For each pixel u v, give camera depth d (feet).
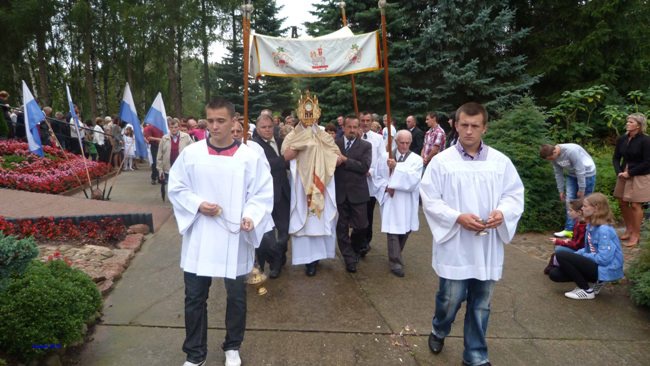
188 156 9.57
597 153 34.27
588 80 43.16
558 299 14.19
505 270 16.90
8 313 9.23
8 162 32.22
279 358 10.51
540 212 23.30
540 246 20.56
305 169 15.55
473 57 42.45
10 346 9.25
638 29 41.83
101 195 28.37
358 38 16.28
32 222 18.80
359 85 42.63
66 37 87.04
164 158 28.48
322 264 17.46
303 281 15.55
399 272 16.06
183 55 86.07
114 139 45.68
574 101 35.73
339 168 16.46
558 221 23.04
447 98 42.96
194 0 74.43
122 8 74.74
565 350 11.13
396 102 44.14
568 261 14.29
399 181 15.89
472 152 9.71
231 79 79.36
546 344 11.41
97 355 10.44
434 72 42.19
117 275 15.02
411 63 41.60
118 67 89.81
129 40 75.36
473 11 41.34
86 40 80.89
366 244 18.38
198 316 9.59
